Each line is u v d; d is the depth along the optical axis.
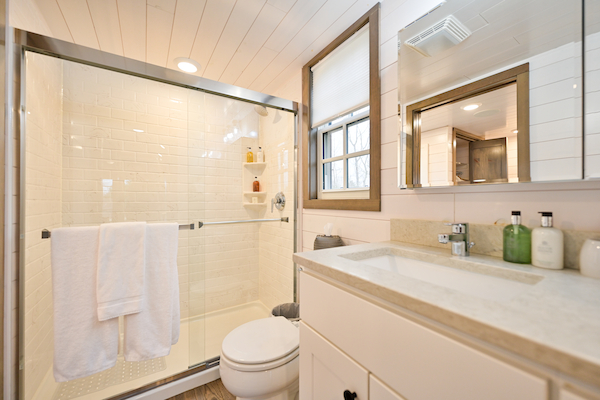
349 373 0.65
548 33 0.73
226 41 1.61
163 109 1.91
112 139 1.75
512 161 0.80
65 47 1.22
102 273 1.20
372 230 1.37
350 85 1.55
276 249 1.96
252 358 1.10
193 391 1.43
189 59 1.80
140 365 1.52
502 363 0.38
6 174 1.07
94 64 1.32
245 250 1.89
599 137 0.65
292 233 1.99
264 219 1.94
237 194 1.87
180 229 1.71
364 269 0.69
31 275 1.21
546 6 0.74
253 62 1.86
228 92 1.71
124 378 1.43
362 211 1.43
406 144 1.12
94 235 1.21
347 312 0.67
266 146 1.94
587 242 0.64
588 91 0.66
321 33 1.55
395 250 1.03
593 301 0.47
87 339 1.18
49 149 1.42
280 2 1.29
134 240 1.29
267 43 1.64
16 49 1.12
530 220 0.81
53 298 1.13
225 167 1.84
